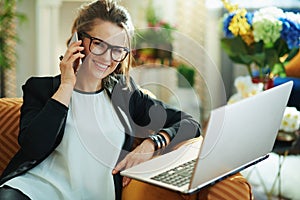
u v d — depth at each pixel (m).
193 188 1.51
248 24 2.99
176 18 4.87
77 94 1.78
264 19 2.92
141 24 4.71
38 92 1.83
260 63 3.04
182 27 4.89
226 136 1.52
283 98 1.77
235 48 3.08
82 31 1.68
